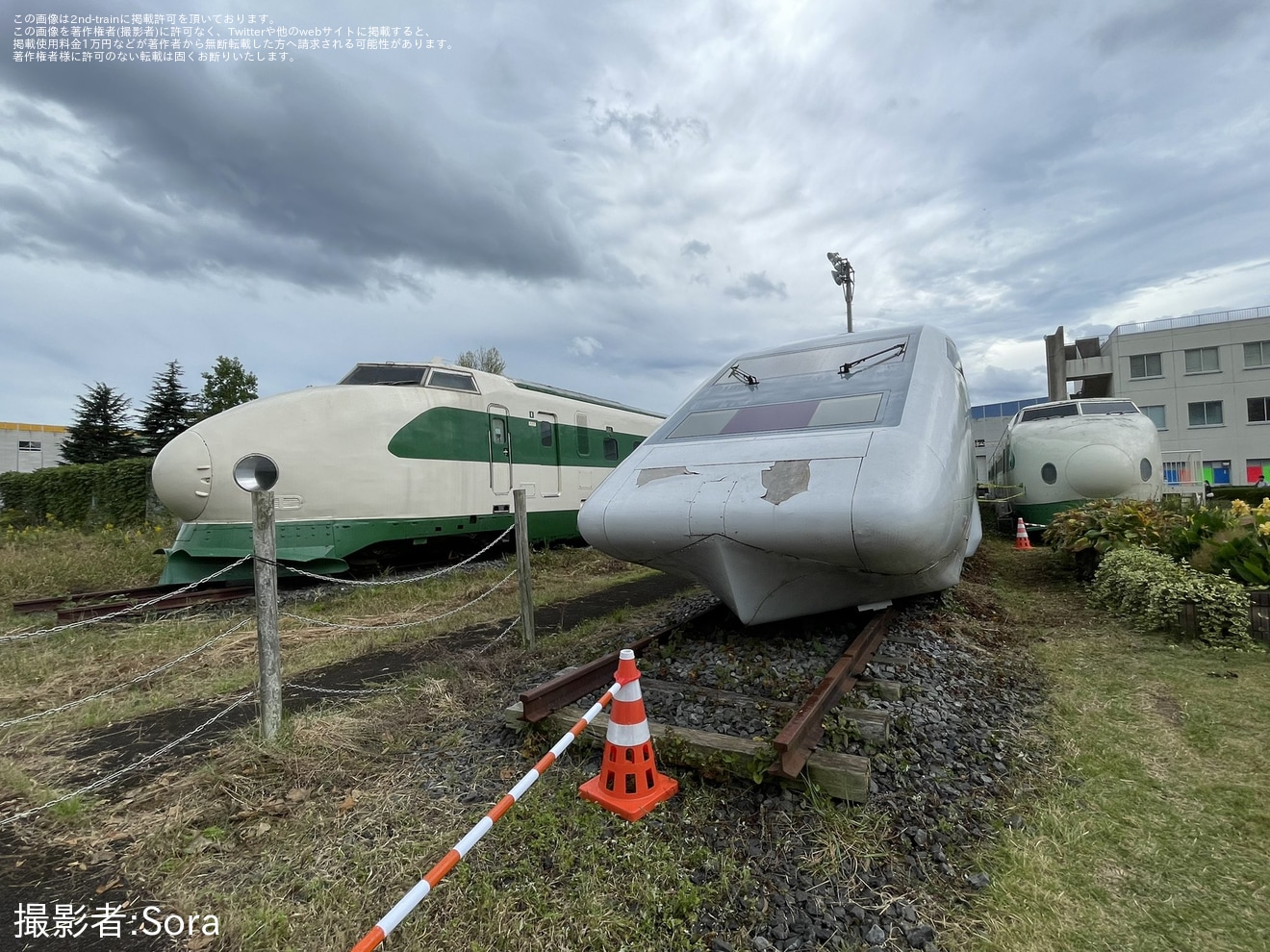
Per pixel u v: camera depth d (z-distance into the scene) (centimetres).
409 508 912
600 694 390
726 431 458
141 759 370
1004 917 220
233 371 2933
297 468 817
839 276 1966
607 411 1425
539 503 1165
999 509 1369
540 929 218
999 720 370
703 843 257
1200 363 3114
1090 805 284
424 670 492
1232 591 517
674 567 429
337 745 362
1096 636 543
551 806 286
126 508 1792
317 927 227
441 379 1015
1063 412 1205
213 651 596
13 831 299
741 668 407
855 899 228
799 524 351
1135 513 741
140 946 224
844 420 415
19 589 920
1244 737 344
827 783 277
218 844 279
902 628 495
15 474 2045
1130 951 206
